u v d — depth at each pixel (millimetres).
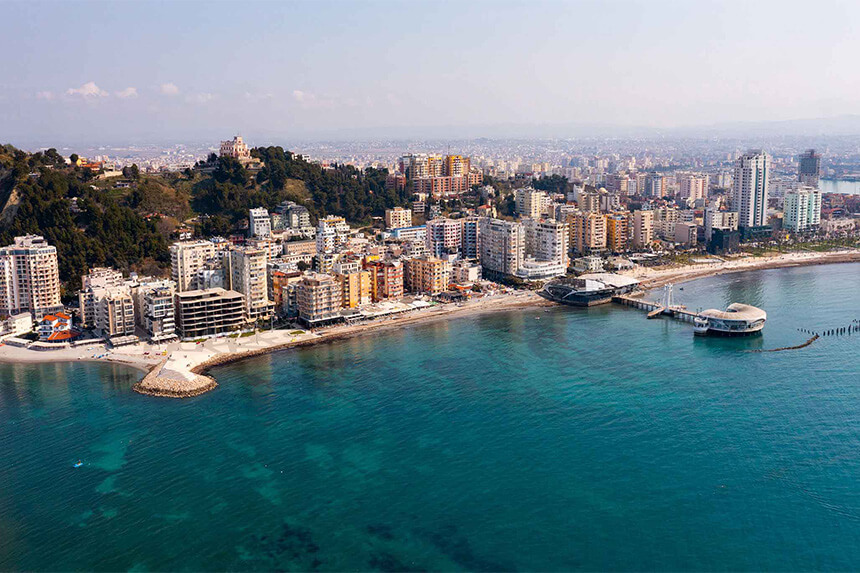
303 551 179000
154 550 180625
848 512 190250
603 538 181500
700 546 177375
